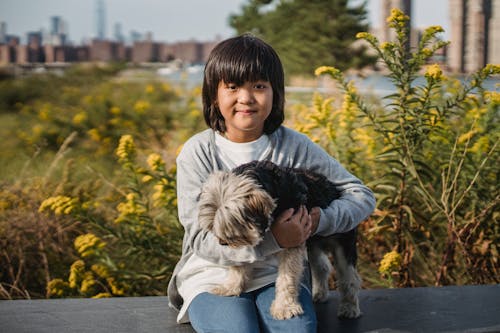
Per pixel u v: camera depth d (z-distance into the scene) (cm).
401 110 383
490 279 397
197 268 277
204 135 285
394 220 405
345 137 475
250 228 233
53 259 459
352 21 1875
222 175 249
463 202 409
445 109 391
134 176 445
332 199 279
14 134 859
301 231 245
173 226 424
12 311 300
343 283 292
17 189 511
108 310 301
